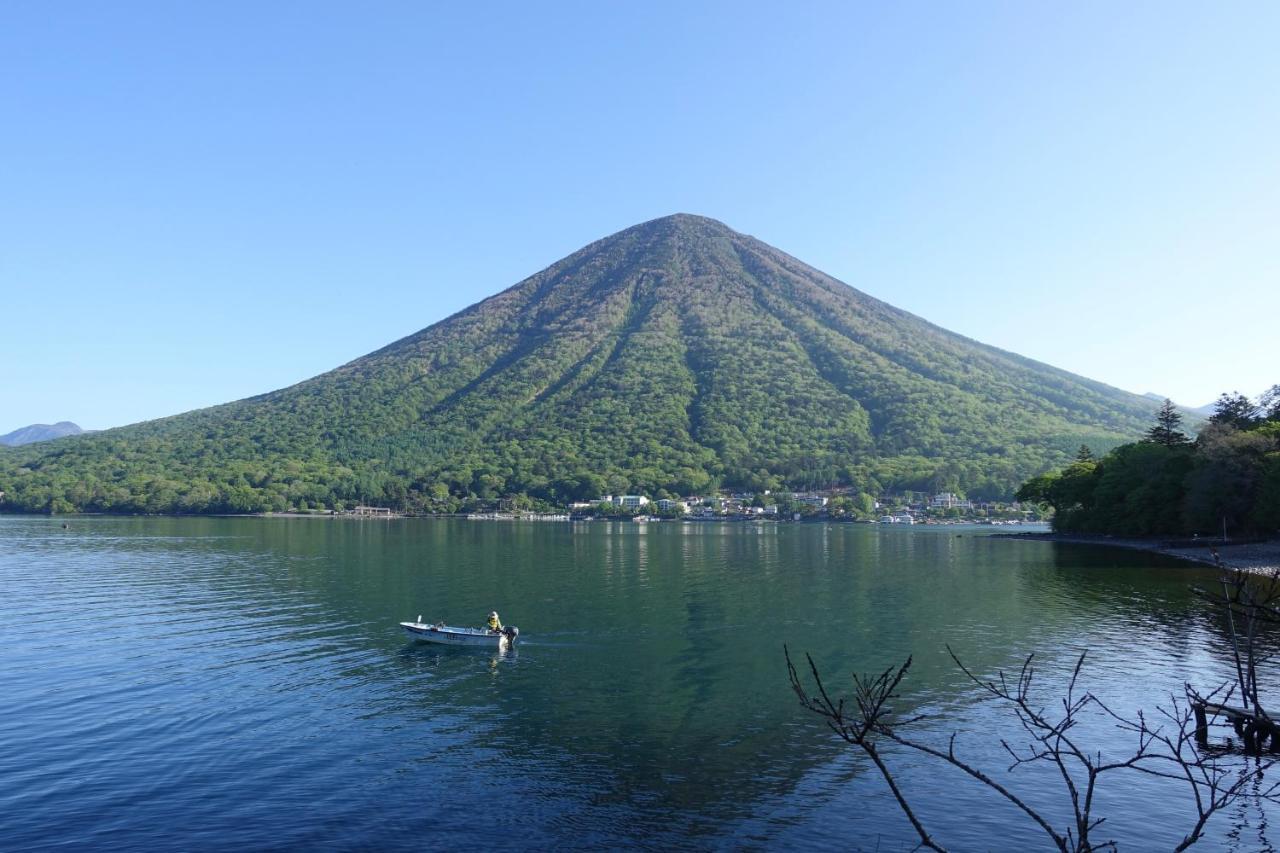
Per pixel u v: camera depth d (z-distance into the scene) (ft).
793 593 281.54
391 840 92.02
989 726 129.70
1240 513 407.64
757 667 170.60
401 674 164.86
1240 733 119.96
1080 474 549.13
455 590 288.92
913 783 107.65
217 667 169.37
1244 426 464.24
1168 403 564.71
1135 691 147.13
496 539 595.88
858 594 278.26
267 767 113.50
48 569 349.82
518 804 101.60
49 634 203.21
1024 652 180.55
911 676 160.97
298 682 157.99
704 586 302.04
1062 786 106.01
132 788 105.91
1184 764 40.06
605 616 233.55
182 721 133.18
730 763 115.34
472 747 121.90
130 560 392.27
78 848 89.81
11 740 123.54
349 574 337.52
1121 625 211.82
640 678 162.20
